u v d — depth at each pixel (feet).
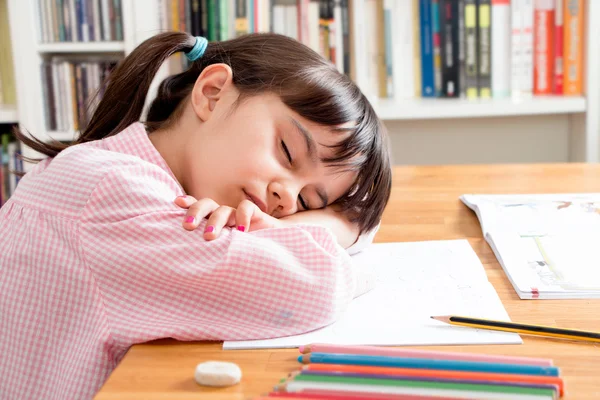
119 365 1.77
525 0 6.03
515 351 1.84
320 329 2.04
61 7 5.88
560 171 4.23
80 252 2.16
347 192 2.85
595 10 5.89
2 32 6.17
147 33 5.85
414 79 6.23
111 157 2.43
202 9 5.93
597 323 2.03
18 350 2.18
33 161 3.23
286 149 2.64
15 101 6.30
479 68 6.12
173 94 3.11
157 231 2.15
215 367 1.68
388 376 1.55
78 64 5.91
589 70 5.94
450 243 2.86
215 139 2.71
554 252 2.62
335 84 2.75
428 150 6.78
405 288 2.36
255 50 2.90
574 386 1.61
